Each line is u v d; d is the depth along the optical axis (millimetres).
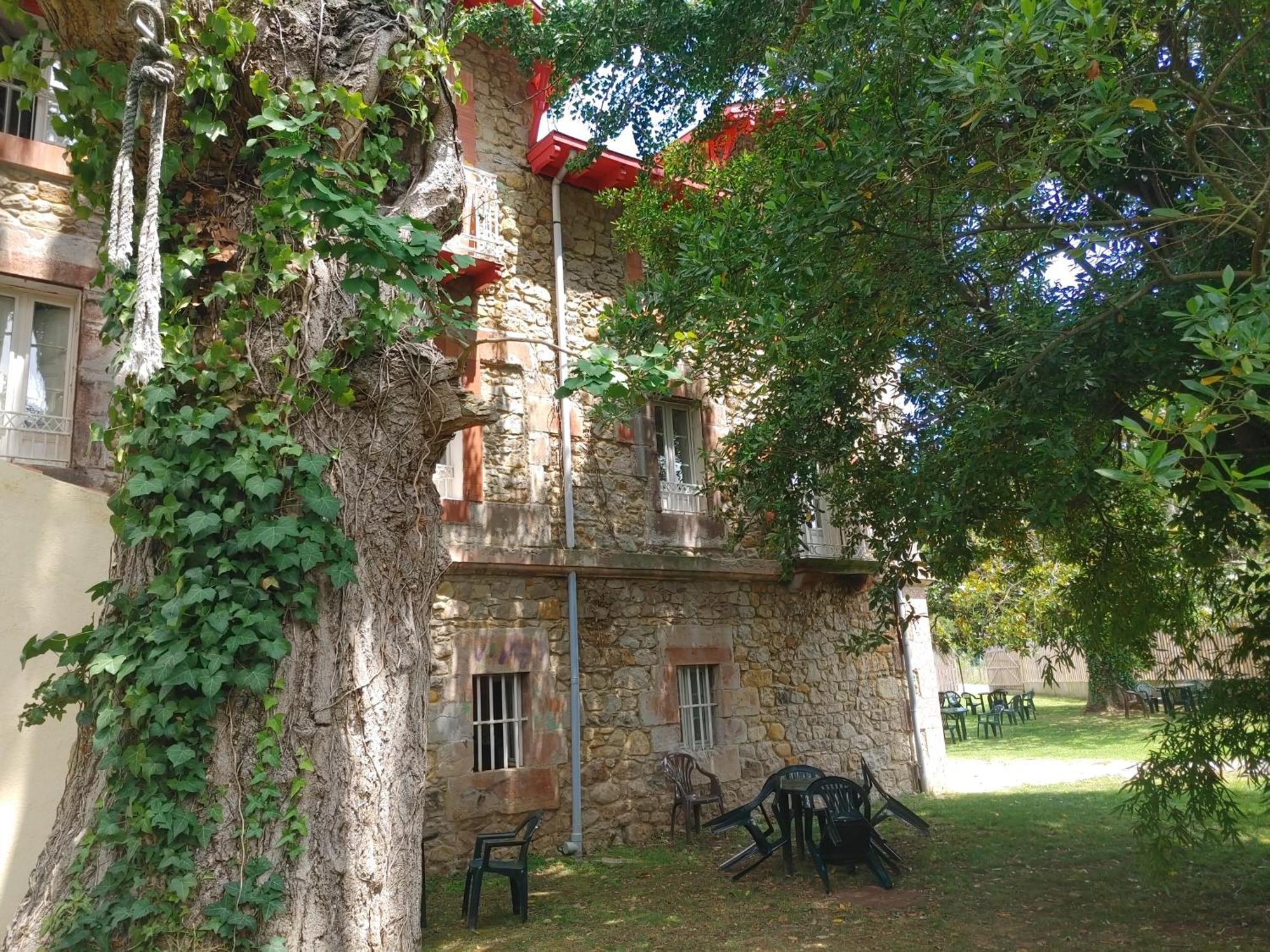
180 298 3062
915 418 6707
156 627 2754
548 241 9102
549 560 8219
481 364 8281
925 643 11594
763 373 6742
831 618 10766
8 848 3973
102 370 6184
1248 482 2436
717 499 9844
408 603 3229
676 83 7504
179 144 3160
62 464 5973
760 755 9617
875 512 6852
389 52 3398
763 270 5578
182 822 2611
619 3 7148
